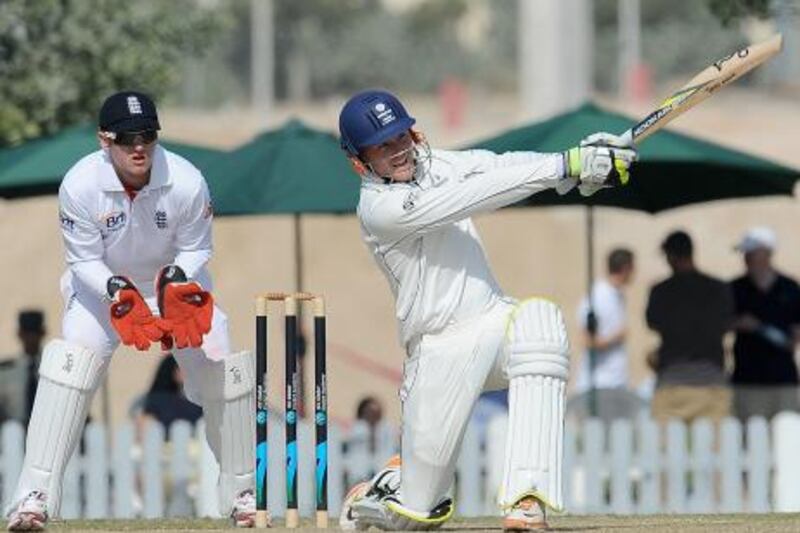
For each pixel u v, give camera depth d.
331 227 102.81
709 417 55.06
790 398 55.78
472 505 51.28
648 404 56.38
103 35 64.62
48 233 99.12
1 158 53.66
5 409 53.34
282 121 133.25
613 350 64.19
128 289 31.52
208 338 33.97
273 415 50.12
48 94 63.94
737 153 52.09
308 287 99.50
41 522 32.53
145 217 32.50
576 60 120.25
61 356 32.59
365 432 51.38
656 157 50.25
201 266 33.12
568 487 52.25
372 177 29.23
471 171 29.19
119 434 50.75
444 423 29.27
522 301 29.31
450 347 29.12
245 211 49.53
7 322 93.25
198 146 53.53
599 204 56.59
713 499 52.47
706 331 55.34
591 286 57.72
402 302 29.42
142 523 36.12
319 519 32.12
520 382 28.84
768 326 58.25
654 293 56.03
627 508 52.16
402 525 30.08
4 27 63.03
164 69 65.50
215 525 35.50
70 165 52.25
